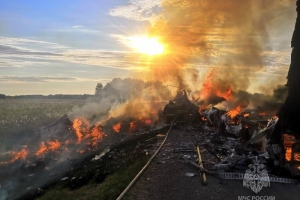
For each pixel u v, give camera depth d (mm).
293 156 11898
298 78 12273
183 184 10844
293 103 12266
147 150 16969
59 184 16672
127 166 15086
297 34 12539
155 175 12062
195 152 15711
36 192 16344
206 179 11211
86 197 11586
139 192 10305
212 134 20594
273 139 12445
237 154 13812
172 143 18500
